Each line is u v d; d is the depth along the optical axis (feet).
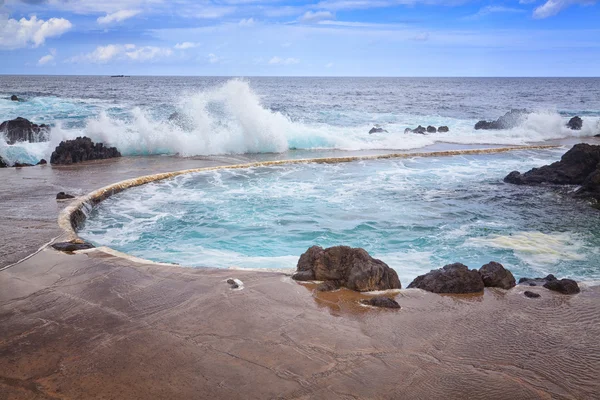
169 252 24.62
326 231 28.63
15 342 12.83
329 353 12.50
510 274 18.24
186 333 13.44
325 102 166.40
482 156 61.36
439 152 61.26
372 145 66.54
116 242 26.32
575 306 15.96
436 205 35.47
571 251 25.76
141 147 57.98
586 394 10.89
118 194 37.09
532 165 54.65
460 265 17.81
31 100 128.26
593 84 407.03
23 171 44.21
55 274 18.04
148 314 14.65
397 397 10.59
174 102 140.67
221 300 15.83
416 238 27.61
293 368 11.71
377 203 35.58
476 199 37.63
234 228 29.04
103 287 16.83
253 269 19.08
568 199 38.17
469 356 12.49
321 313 15.05
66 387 10.80
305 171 48.29
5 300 15.61
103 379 11.12
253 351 12.50
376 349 12.77
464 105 160.66
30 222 25.61
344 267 17.85
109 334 13.33
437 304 16.01
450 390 10.91
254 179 43.78
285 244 26.27
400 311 15.34
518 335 13.76
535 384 11.24
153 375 11.31
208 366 11.74
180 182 42.04
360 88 301.63
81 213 29.94
